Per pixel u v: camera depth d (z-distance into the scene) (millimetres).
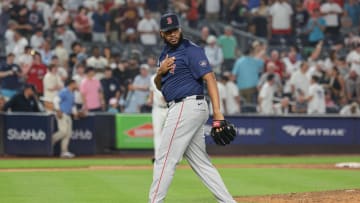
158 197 12703
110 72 33062
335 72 35531
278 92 34406
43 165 25891
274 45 40219
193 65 12617
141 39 38438
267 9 40750
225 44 37688
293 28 40688
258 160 29141
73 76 33125
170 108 12836
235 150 32688
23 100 30906
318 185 19219
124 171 23391
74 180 20391
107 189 18203
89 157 30500
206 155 13000
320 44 37750
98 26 38000
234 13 41344
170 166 12703
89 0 38969
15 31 34875
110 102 32594
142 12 39406
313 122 33406
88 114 31500
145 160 28625
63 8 37312
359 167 25188
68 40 36406
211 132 12789
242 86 35219
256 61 35219
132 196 16766
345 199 15945
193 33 40188
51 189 18219
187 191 17812
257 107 34750
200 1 41156
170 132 12680
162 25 12719
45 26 37000
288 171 23500
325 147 33531
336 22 40781
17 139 30812
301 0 42500
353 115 33719
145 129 32344
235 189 18234
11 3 36281
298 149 33250
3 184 19344
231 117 32562
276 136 33031
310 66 36875
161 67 12719
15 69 32281
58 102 29922
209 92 12609
